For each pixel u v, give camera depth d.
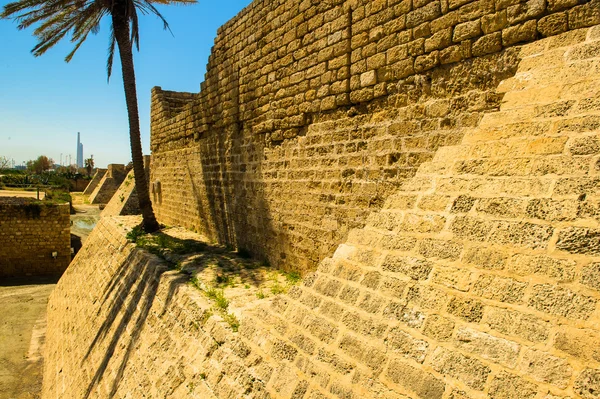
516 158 3.54
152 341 7.93
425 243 3.71
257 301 7.52
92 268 16.16
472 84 5.71
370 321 3.67
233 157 12.22
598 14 4.51
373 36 7.09
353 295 4.02
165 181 19.14
